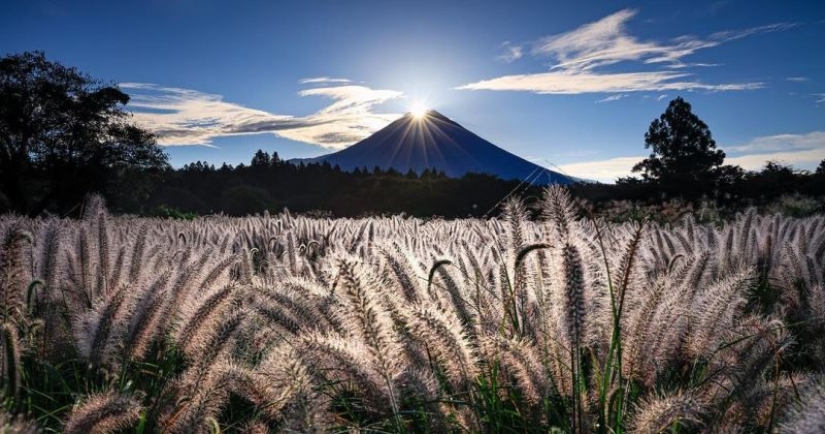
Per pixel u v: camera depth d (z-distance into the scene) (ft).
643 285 10.11
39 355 11.55
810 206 76.18
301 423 6.16
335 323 8.26
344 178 565.12
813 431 4.99
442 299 10.69
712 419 8.04
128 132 215.92
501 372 9.27
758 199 101.24
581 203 8.69
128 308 10.61
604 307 9.20
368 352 7.22
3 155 197.36
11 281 9.44
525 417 8.62
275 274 15.53
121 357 10.55
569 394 8.46
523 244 10.09
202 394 7.93
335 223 37.22
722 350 9.71
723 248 19.42
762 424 7.80
